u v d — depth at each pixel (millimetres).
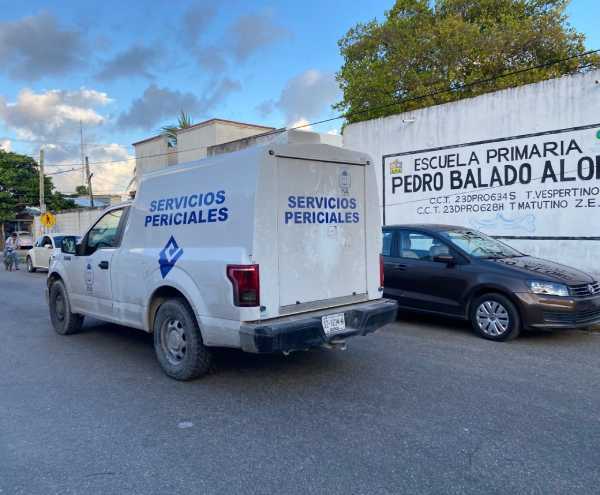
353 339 6918
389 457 3477
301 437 3828
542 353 6156
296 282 4809
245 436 3861
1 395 4867
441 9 21641
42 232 36094
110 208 6418
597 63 18047
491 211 12297
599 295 6656
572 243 10977
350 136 15258
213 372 5488
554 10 20109
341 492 3035
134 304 5766
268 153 4570
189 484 3164
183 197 5168
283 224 4703
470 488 3061
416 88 19906
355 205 5430
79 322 7453
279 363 5805
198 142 28156
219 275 4586
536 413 4230
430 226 7988
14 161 41125
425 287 7488
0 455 3600
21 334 7641
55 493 3082
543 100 11258
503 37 18953
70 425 4121
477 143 12445
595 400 4531
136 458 3525
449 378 5211
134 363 5949
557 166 11125
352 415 4250
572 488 3049
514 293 6535
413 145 13766
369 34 21984
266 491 3062
